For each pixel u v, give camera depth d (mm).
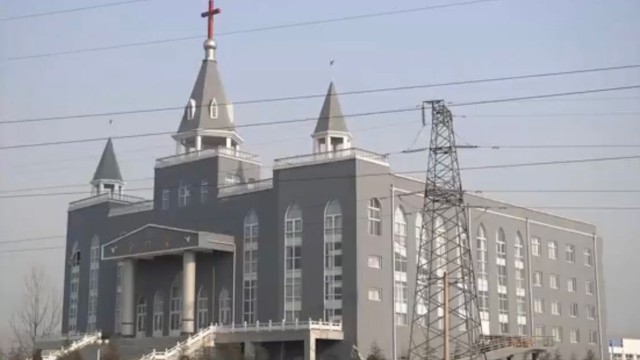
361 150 88750
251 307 92375
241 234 95375
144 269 104312
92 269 114312
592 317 124938
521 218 113438
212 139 105188
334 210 88500
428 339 85125
